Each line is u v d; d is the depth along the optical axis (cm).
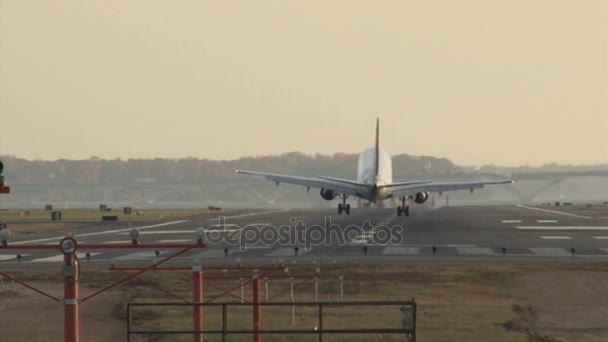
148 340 17950
